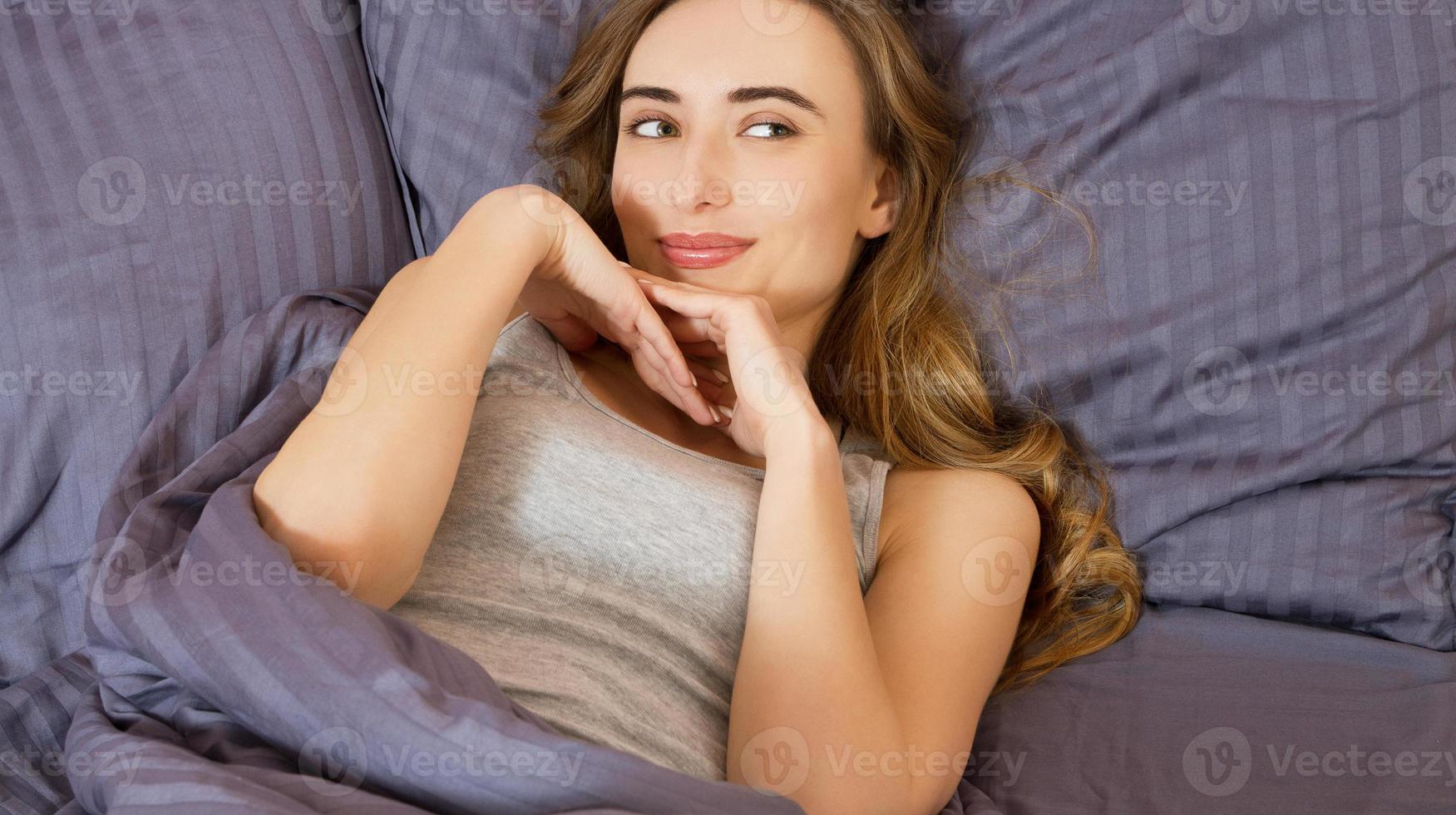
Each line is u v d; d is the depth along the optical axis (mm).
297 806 737
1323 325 1254
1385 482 1265
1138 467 1333
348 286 1393
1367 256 1238
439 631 983
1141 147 1305
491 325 1049
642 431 1199
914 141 1351
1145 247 1302
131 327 1219
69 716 1069
